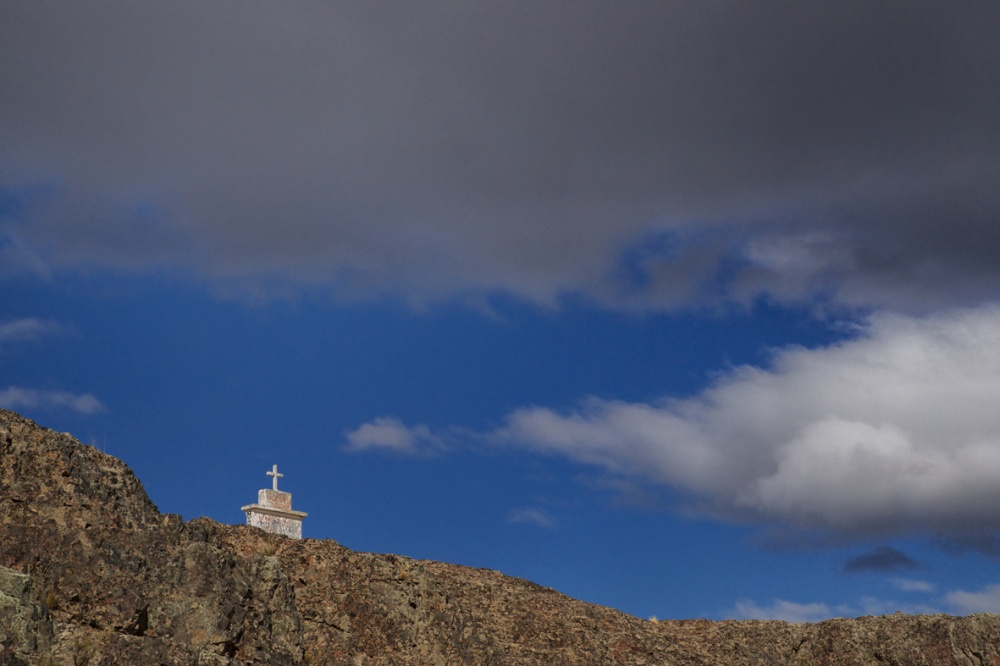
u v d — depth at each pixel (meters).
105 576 30.77
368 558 41.25
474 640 40.81
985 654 46.53
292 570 39.16
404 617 39.94
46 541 30.62
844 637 48.31
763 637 48.34
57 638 28.08
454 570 45.56
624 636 45.03
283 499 44.47
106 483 33.50
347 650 37.12
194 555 33.06
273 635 34.59
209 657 30.12
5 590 27.55
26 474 32.00
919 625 48.16
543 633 43.53
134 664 28.70
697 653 46.09
